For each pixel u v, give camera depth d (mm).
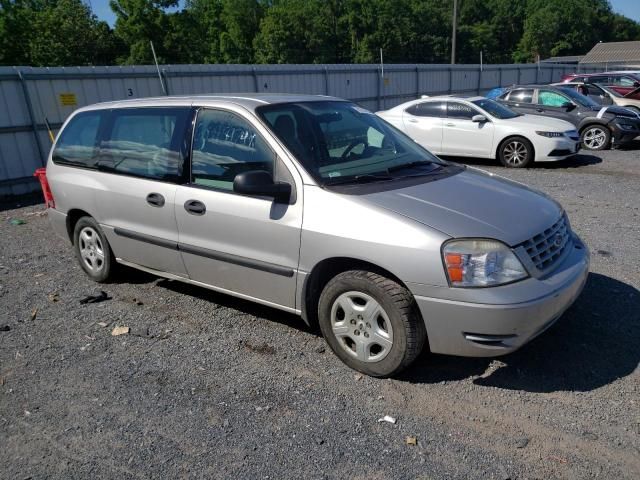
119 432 3115
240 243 3896
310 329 4281
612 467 2740
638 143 14641
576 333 4020
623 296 4617
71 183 5223
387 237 3221
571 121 13867
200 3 69125
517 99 14539
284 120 3957
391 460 2820
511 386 3424
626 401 3242
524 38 85062
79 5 39719
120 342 4168
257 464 2818
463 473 2719
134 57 38562
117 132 4863
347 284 3451
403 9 66125
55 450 2990
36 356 4004
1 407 3398
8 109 10766
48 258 6395
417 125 12336
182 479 2736
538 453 2848
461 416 3158
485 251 3088
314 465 2799
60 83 11430
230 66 14859
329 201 3475
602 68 39344
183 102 4395
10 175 10938
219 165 4039
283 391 3449
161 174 4395
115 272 5297
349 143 4102
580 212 7586
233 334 4230
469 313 3062
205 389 3502
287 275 3697
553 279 3264
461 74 26125
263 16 67438
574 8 91750
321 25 63312
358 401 3324
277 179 3721
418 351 3350
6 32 37625
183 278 4508
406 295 3256
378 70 20672
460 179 3945
